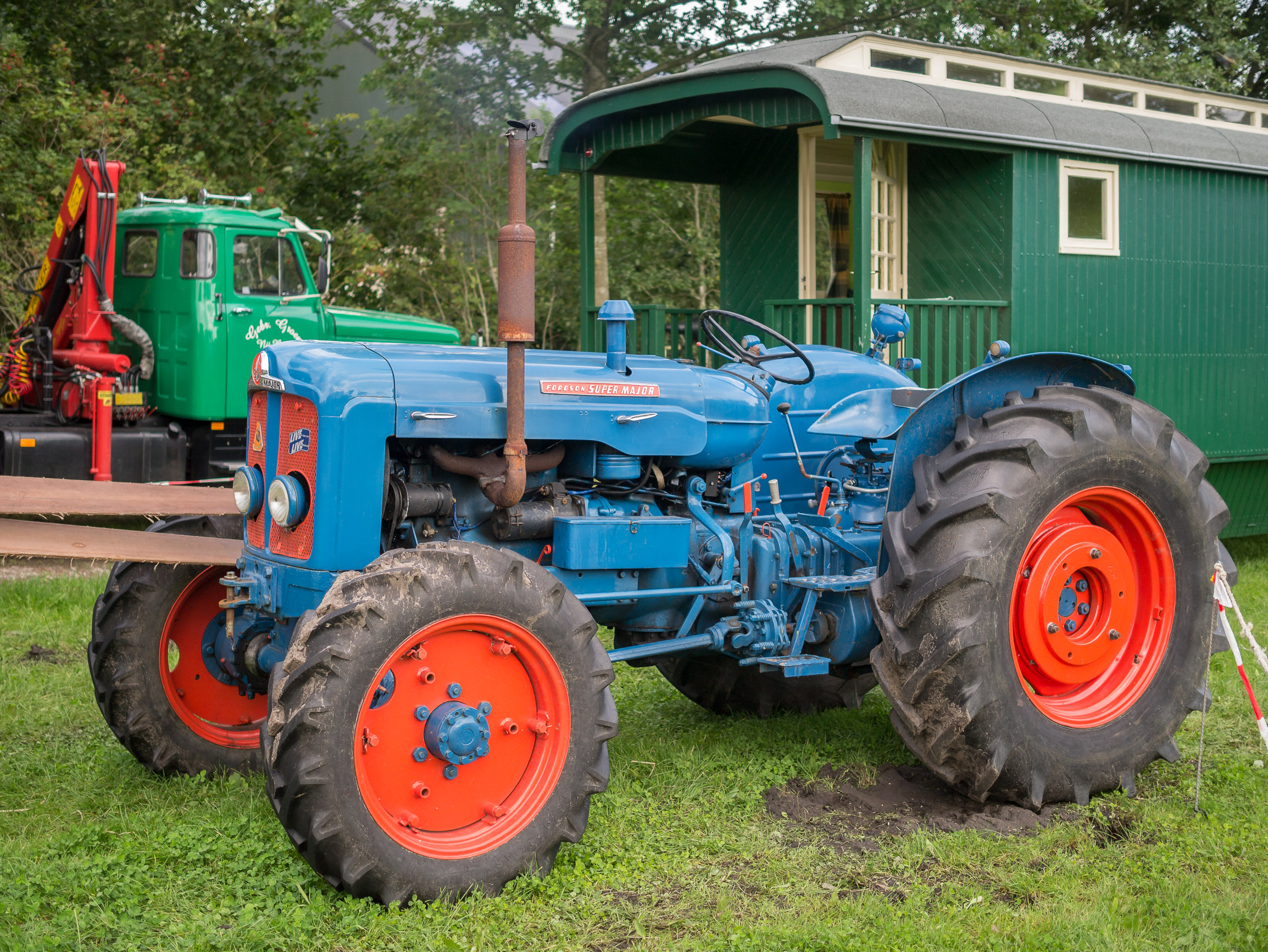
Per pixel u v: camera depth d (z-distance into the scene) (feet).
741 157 31.04
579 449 12.60
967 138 23.85
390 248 52.85
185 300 28.91
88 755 14.14
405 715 10.25
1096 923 9.59
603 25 55.06
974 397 13.07
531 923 9.79
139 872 10.44
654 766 13.65
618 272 52.65
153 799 12.68
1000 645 11.83
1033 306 25.49
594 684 10.85
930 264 27.20
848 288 30.27
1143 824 12.05
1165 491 13.10
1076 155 25.80
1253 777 13.19
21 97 41.37
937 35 54.34
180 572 13.43
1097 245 26.43
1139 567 13.35
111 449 27.91
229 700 14.03
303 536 11.34
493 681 10.62
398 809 10.21
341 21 62.18
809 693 16.10
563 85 57.88
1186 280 27.91
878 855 11.19
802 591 13.61
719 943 9.39
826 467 15.79
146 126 44.60
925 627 11.76
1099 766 12.48
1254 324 29.32
